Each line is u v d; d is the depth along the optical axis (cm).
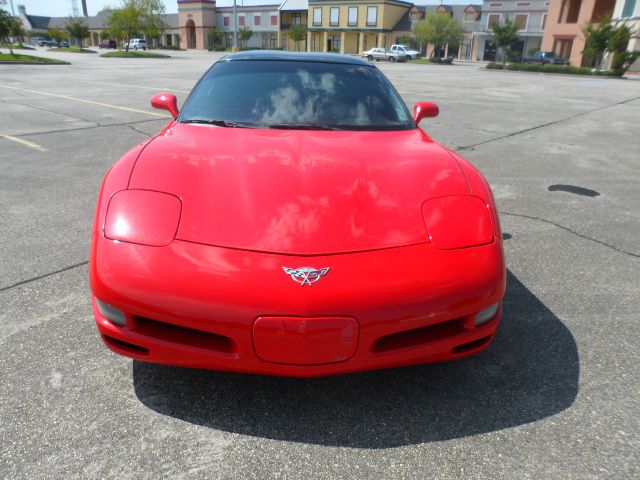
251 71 297
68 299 259
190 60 3619
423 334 178
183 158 212
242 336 162
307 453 167
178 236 173
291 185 195
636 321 259
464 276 175
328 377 206
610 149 739
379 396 196
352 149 230
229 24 7531
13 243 327
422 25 5194
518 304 274
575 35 4341
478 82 2175
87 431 172
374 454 168
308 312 159
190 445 168
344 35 6412
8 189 443
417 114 314
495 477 160
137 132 727
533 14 5506
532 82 2341
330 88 288
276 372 167
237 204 184
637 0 3647
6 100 1049
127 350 177
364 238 176
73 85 1451
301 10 6794
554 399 198
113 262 170
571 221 416
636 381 210
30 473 154
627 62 3128
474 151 692
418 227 184
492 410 190
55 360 209
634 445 175
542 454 170
